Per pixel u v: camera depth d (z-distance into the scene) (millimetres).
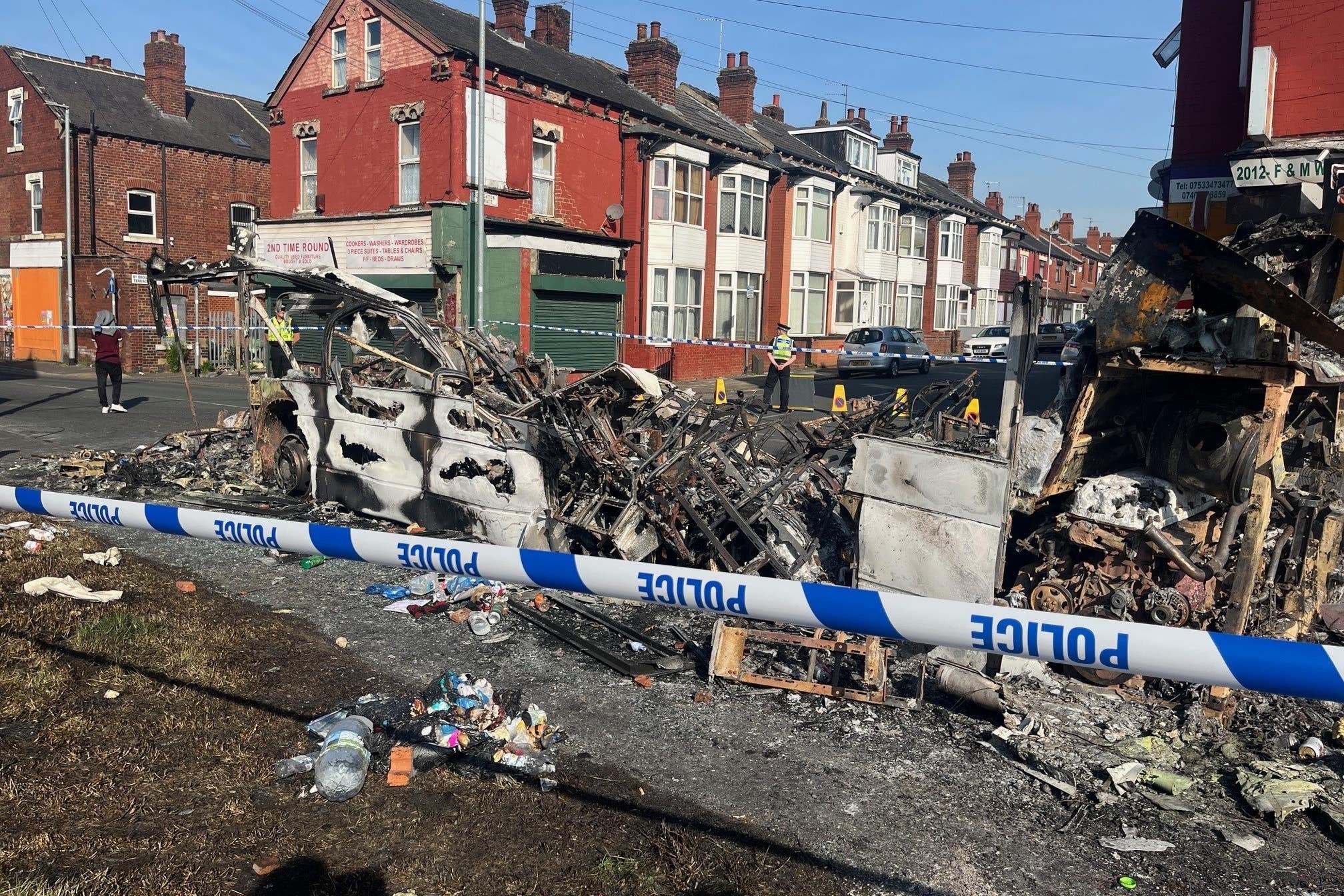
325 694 4898
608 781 4152
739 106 32219
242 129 32406
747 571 6297
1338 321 5426
